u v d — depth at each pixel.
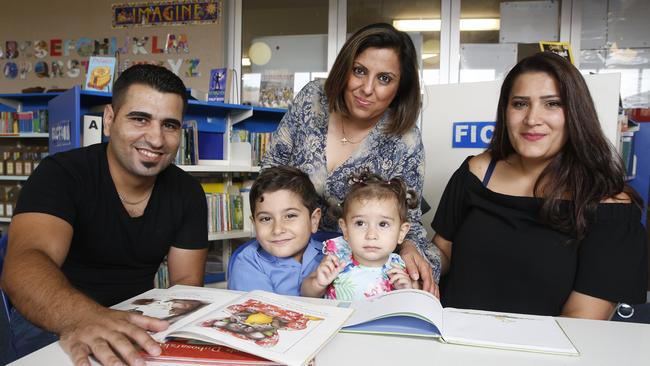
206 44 4.53
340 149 1.47
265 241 1.36
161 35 4.63
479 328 0.79
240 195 3.18
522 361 0.68
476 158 1.47
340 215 1.50
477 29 4.18
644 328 0.82
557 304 1.17
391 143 1.44
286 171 1.39
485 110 2.09
